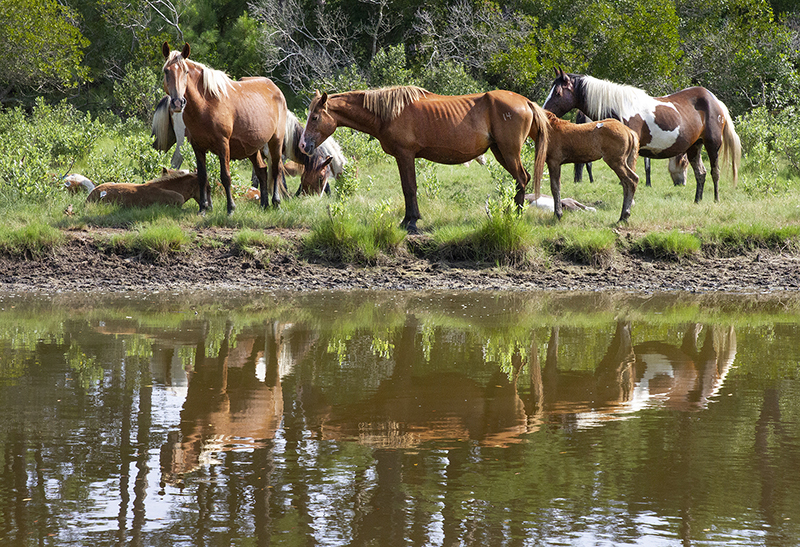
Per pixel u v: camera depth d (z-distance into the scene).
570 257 14.23
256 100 15.34
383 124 14.56
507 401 6.75
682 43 35.97
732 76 33.84
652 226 15.48
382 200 16.20
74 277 12.89
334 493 4.78
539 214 15.94
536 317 10.53
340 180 17.25
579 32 33.97
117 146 21.83
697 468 5.18
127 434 5.81
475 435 5.88
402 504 4.62
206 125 14.48
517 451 5.50
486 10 39.91
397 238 14.27
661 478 5.00
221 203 16.45
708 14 38.50
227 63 43.09
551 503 4.64
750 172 22.55
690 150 18.08
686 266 14.04
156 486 4.86
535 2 39.50
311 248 14.19
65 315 10.38
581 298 12.04
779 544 4.14
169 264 13.52
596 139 15.30
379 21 43.22
